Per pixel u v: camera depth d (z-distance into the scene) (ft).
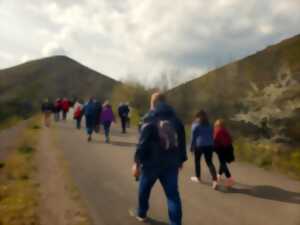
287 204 29.89
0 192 31.27
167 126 22.48
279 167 44.80
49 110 91.86
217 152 34.65
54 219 25.17
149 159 22.62
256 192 33.40
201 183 36.17
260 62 106.11
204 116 34.81
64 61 484.33
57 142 61.67
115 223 24.68
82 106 88.28
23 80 419.33
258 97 63.57
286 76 64.28
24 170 38.88
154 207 28.07
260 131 59.77
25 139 63.31
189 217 26.37
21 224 24.06
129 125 92.84
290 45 120.37
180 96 93.25
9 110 199.41
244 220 26.04
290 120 57.57
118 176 38.50
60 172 39.06
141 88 119.55
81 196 30.60
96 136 72.64
